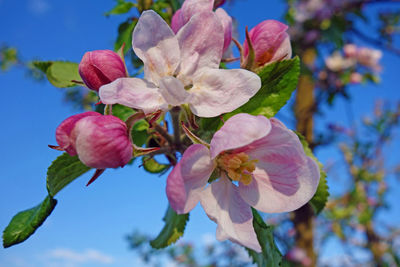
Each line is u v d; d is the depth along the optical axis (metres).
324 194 0.12
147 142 0.14
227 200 0.10
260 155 0.10
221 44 0.10
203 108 0.10
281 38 0.12
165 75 0.10
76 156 0.10
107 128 0.09
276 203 0.10
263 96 0.11
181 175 0.09
